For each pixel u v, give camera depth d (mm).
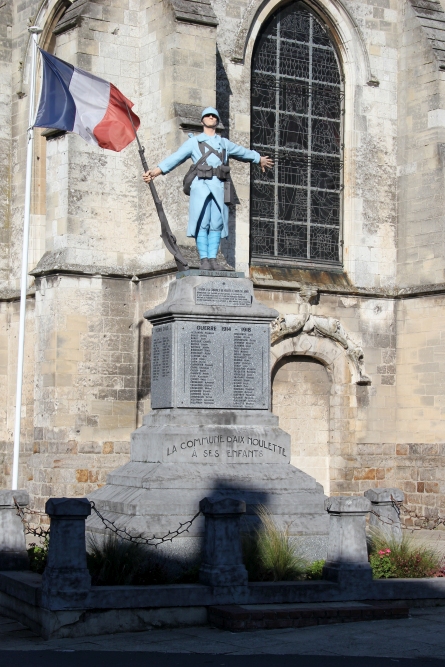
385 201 39594
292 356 37281
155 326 23719
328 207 39344
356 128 39438
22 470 39312
